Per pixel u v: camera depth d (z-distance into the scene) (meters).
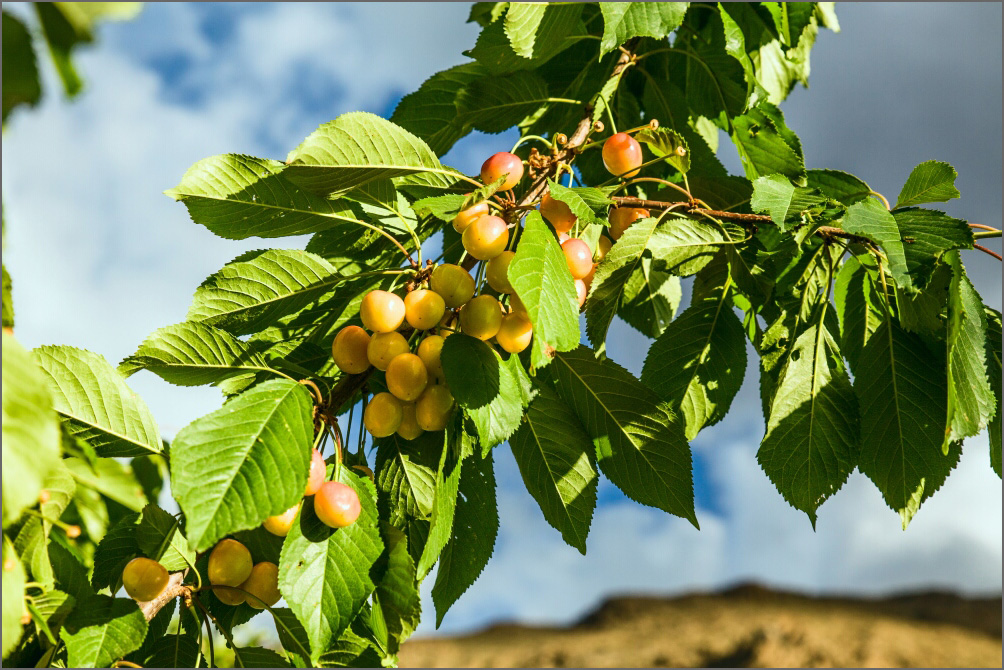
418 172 0.87
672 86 1.02
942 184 0.88
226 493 0.74
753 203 0.86
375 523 0.81
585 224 0.87
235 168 0.86
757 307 0.89
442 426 0.81
